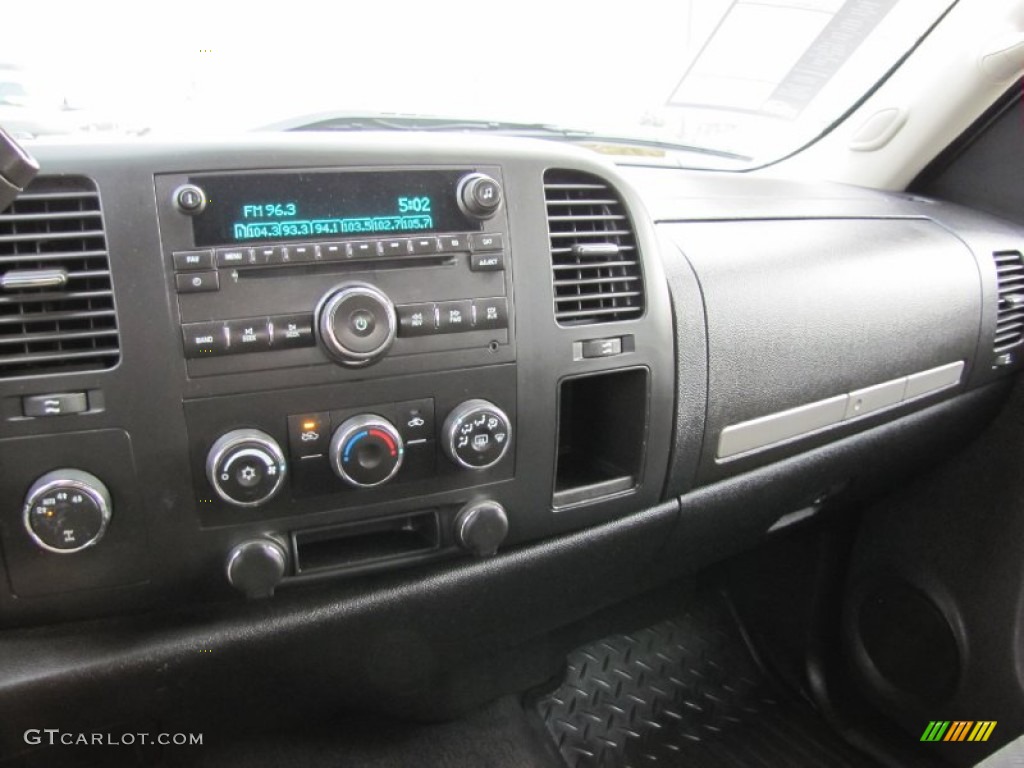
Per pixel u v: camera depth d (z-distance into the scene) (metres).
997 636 1.37
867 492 1.44
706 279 1.01
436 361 0.77
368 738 1.28
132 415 0.68
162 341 0.68
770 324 1.05
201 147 0.69
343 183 0.72
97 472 0.69
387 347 0.74
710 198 1.34
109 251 0.67
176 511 0.72
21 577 0.69
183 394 0.69
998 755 1.30
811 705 1.53
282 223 0.71
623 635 1.59
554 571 0.96
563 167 0.83
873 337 1.18
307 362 0.72
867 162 1.72
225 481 0.71
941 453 1.43
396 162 0.74
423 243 0.75
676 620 1.64
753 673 1.59
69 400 0.67
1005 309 1.40
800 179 1.71
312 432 0.74
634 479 0.95
